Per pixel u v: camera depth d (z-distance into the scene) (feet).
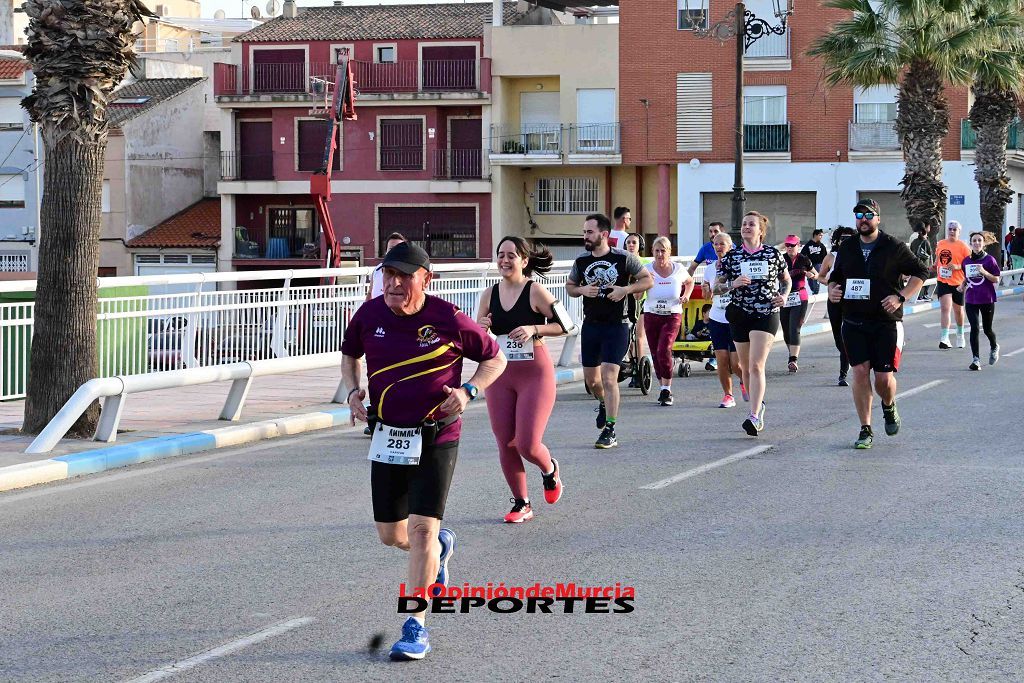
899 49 125.08
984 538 26.78
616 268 39.14
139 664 19.33
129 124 189.26
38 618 21.94
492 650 19.83
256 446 41.93
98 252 42.09
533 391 28.91
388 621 21.49
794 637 20.24
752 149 164.96
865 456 37.40
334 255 144.15
